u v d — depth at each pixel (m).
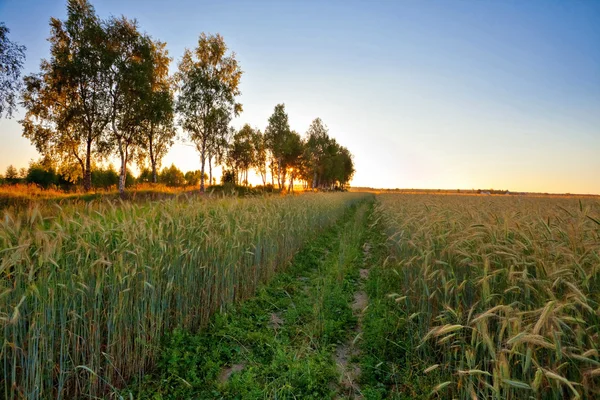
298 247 10.42
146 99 23.27
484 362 3.21
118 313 3.77
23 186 19.73
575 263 2.92
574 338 2.65
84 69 21.06
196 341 4.68
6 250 3.12
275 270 8.38
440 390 3.36
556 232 3.79
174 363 4.09
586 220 3.92
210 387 3.81
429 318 4.07
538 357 2.87
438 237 4.41
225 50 29.92
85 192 20.84
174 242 4.87
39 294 3.07
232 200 8.54
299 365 3.99
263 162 52.44
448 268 4.11
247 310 5.87
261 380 3.89
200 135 29.25
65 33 21.92
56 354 3.47
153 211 5.20
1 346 3.10
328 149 58.34
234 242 6.09
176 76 29.53
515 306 3.28
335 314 5.72
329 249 11.48
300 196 15.92
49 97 21.97
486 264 3.29
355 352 4.63
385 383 3.86
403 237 6.02
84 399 3.55
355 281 7.79
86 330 3.64
